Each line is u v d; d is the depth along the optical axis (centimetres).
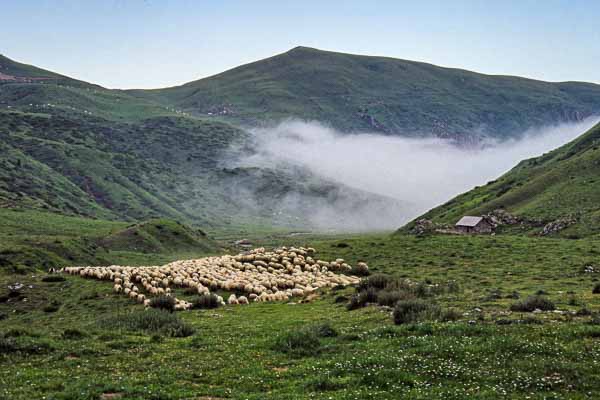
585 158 17600
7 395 2189
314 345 2956
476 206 18588
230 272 7650
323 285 6519
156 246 17788
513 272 6719
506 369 2259
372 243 9906
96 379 2417
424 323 3169
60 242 14475
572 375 2162
